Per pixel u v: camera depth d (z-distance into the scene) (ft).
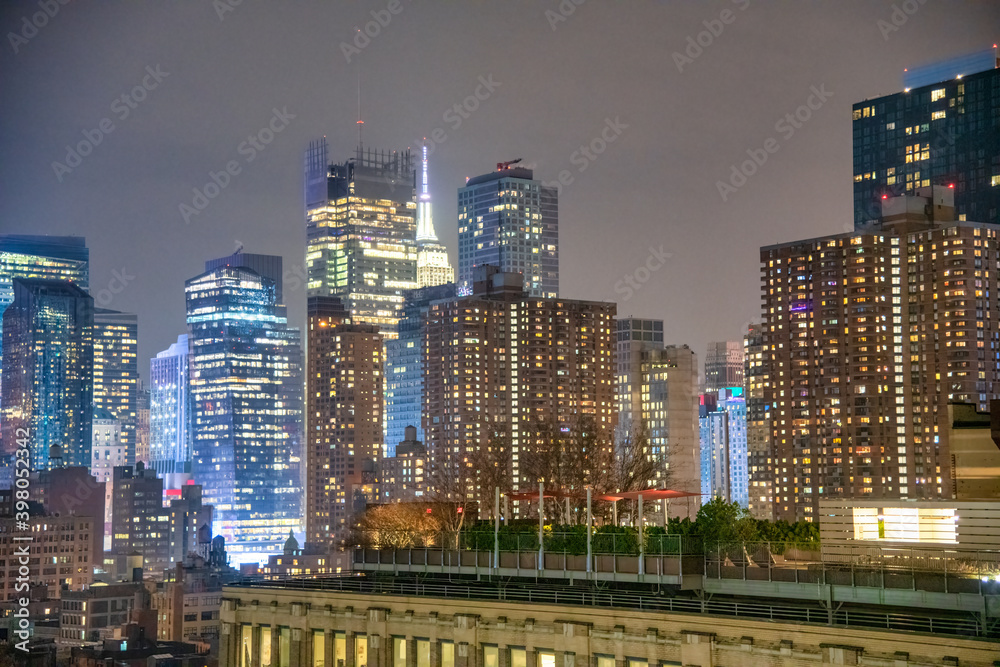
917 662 207.82
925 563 236.84
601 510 432.66
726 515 288.30
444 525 446.60
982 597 222.48
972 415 358.23
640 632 247.70
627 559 276.41
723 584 261.65
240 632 338.13
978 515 270.26
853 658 214.69
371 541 449.89
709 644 235.40
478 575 311.88
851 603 240.32
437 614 285.84
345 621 307.37
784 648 224.74
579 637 256.73
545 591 276.62
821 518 291.99
